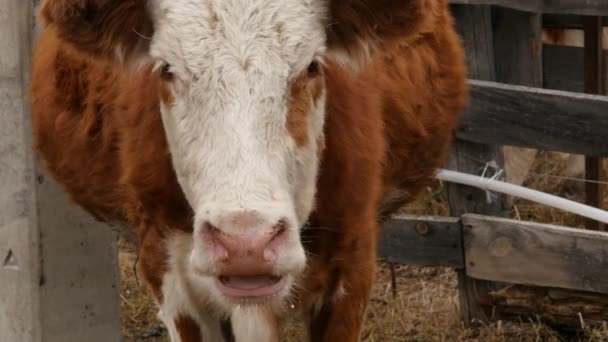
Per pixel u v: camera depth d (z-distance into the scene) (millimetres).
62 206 5922
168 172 4762
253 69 4074
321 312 5109
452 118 6242
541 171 9359
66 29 4281
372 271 5121
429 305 7488
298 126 4172
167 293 5082
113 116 5203
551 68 8641
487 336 7016
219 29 4121
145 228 5059
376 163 5004
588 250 6586
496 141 6812
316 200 4777
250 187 3941
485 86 6758
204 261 3975
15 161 5797
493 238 6895
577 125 6535
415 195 6270
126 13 4359
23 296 5895
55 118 5621
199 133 4098
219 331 5227
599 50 7469
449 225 7055
